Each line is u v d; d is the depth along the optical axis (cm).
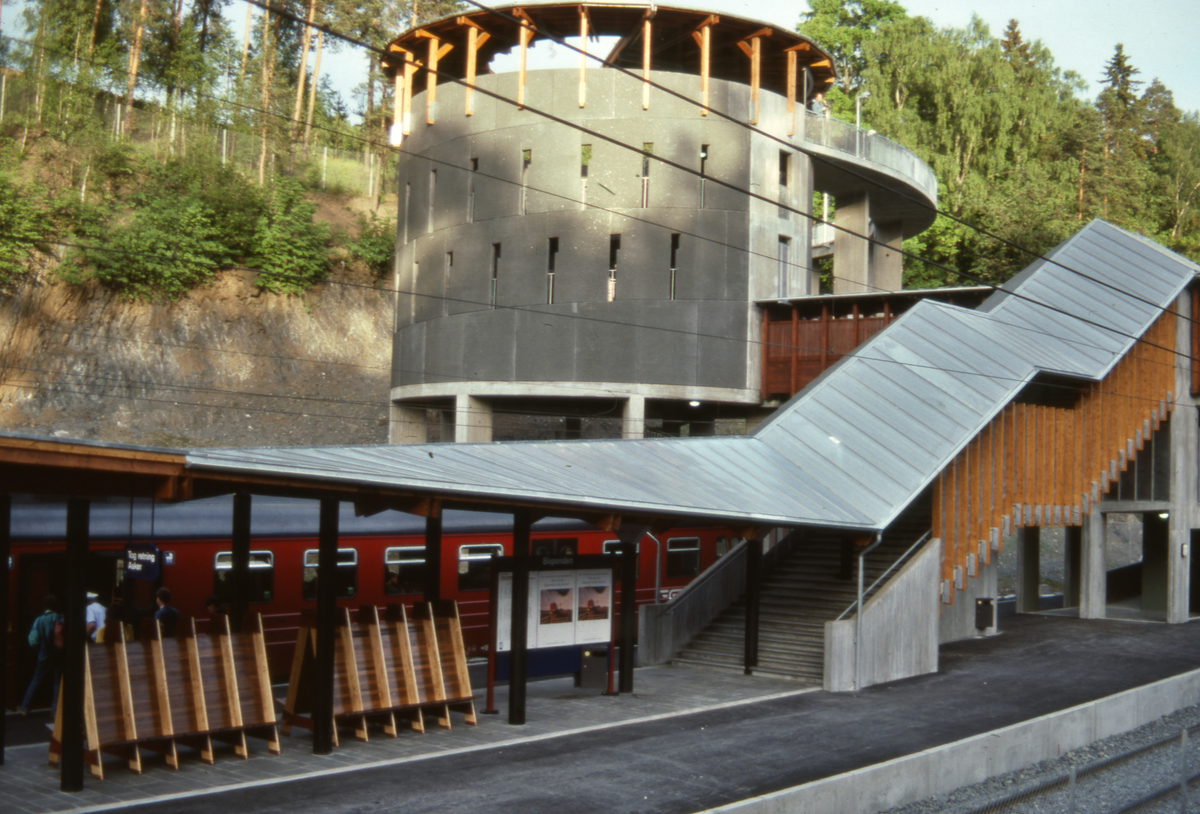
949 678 2188
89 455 1078
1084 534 3206
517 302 3572
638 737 1611
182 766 1360
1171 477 3127
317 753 1441
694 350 3512
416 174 3897
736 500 1897
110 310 4497
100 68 5547
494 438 4634
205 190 4978
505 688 2038
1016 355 2677
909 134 6291
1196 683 2191
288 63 7031
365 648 1552
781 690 2030
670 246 3519
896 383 2516
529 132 3556
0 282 4331
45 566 1738
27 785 1252
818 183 4262
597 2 3466
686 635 2369
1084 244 3294
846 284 4388
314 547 2044
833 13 7038
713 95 3553
